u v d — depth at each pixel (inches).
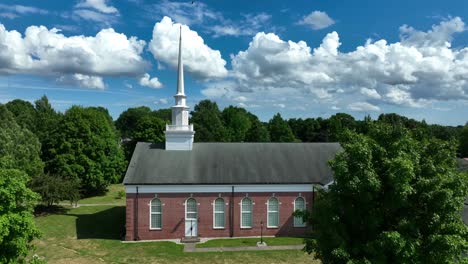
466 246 543.5
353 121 4704.7
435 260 546.3
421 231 581.3
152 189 1446.9
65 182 1911.9
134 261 1189.1
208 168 1520.7
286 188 1505.9
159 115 6560.0
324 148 1696.6
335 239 586.6
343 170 591.2
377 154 612.1
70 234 1505.9
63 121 2367.1
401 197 550.6
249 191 1489.9
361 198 586.6
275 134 4286.4
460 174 582.2
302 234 1514.5
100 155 2420.0
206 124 4062.5
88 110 2564.0
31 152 2017.7
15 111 4094.5
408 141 617.0
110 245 1365.7
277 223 1510.8
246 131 4370.1
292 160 1608.0
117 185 2947.8
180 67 1637.6
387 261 565.3
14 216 653.3
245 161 1576.0
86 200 2288.4
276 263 1168.8
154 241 1423.5
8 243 657.0
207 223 1472.7
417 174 591.8
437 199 550.0
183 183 1446.9
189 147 1605.6
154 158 1551.4
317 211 649.6
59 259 1202.0
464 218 836.6
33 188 1795.0
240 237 1482.5
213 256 1239.5
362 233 615.5
